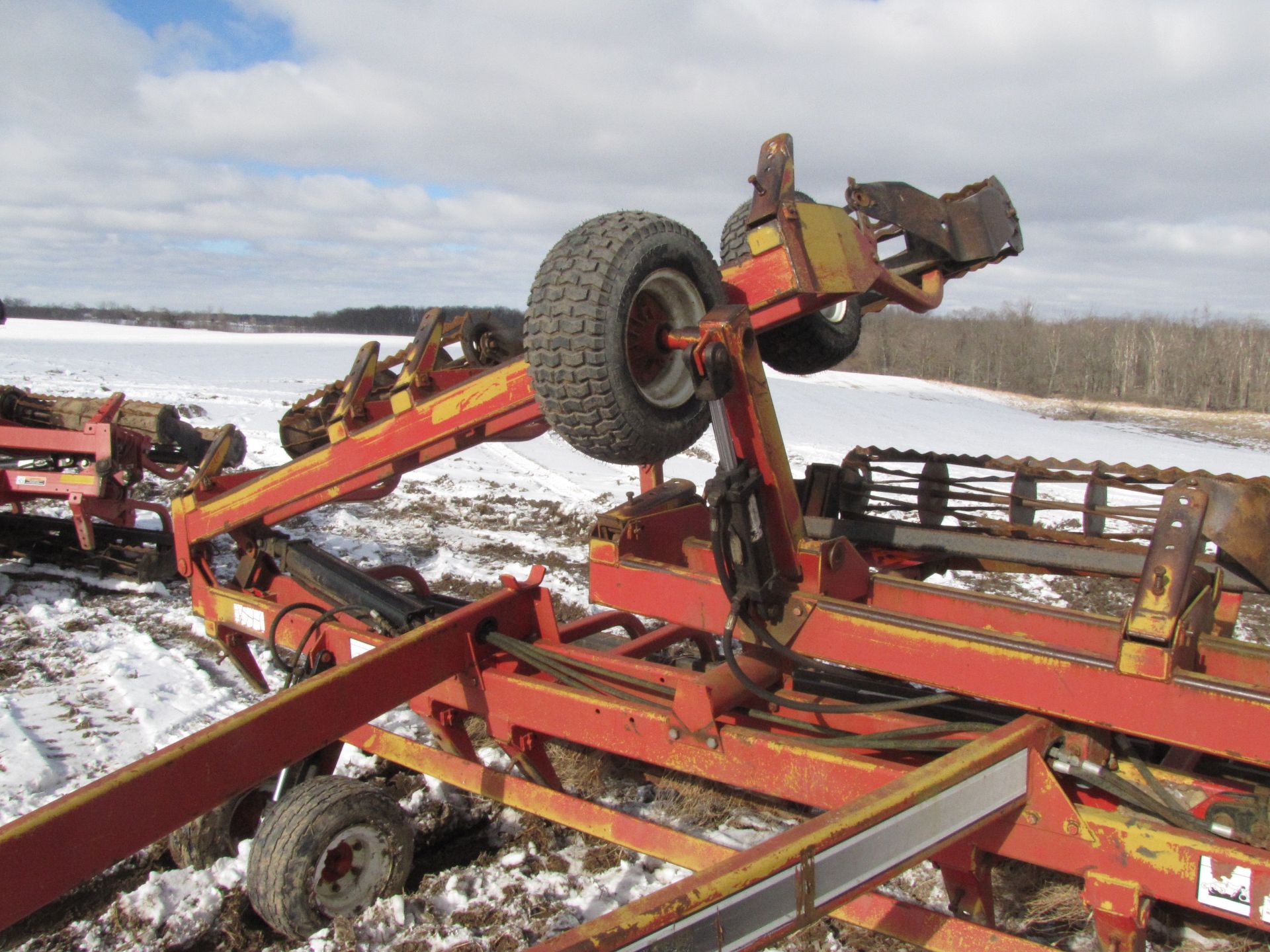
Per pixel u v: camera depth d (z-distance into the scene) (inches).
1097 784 106.7
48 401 317.1
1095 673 101.3
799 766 117.3
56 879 94.7
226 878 141.9
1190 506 102.0
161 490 482.3
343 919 126.1
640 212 131.3
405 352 210.4
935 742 112.1
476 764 153.6
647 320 138.1
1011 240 188.5
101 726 202.2
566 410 129.3
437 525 434.3
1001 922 134.7
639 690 145.4
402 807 161.8
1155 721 97.7
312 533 406.0
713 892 74.7
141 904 134.9
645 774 177.8
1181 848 95.8
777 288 135.9
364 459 173.0
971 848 112.2
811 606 124.0
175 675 232.7
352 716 131.6
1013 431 1403.8
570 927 130.3
